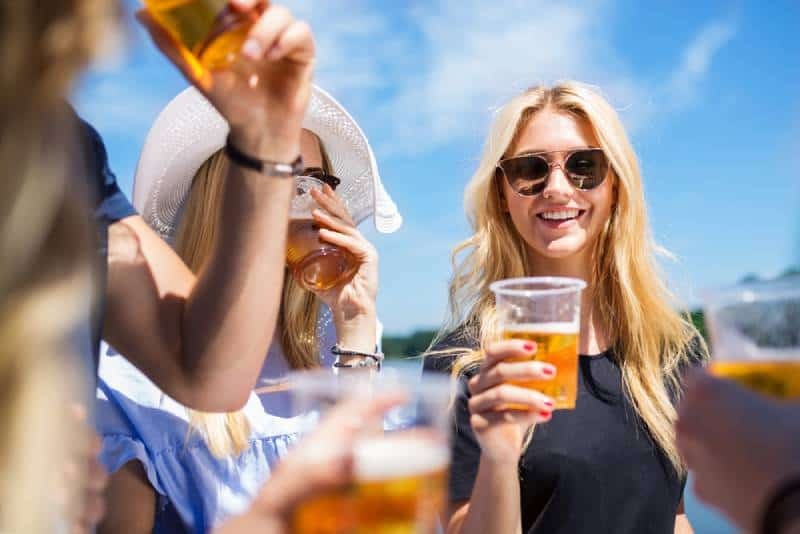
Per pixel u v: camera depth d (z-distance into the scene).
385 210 3.25
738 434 1.00
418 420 0.98
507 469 1.99
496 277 2.94
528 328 1.71
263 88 1.49
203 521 2.41
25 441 0.74
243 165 1.53
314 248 2.65
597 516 2.45
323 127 2.97
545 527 2.45
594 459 2.46
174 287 1.78
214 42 1.36
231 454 2.45
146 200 2.79
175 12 1.35
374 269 2.85
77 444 0.83
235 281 1.60
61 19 0.76
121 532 2.36
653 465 2.52
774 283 1.21
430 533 0.94
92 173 1.63
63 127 0.81
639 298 2.75
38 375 0.75
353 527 0.89
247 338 1.65
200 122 2.69
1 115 0.75
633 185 2.75
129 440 2.39
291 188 1.59
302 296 2.82
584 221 2.74
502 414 1.76
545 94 2.82
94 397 1.48
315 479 0.90
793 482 0.92
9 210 0.75
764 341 1.17
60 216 0.81
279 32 1.38
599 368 2.66
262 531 0.89
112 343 1.76
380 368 2.82
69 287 0.79
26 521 0.73
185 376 1.72
